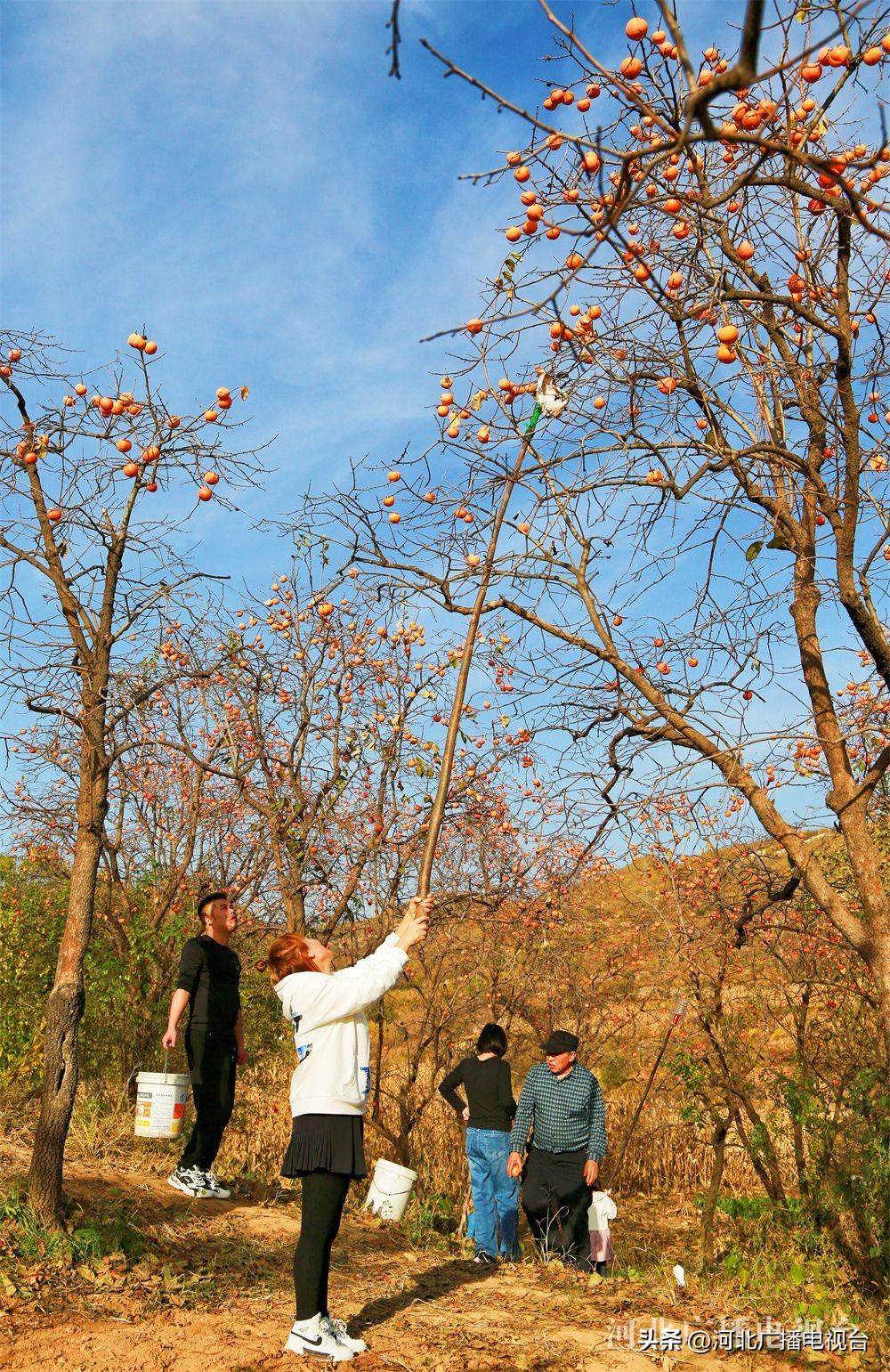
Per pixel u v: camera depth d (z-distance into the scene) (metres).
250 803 7.61
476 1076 6.69
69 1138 6.98
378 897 8.11
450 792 7.75
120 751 5.25
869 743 6.54
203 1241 5.39
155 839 9.45
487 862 8.05
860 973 6.50
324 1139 3.94
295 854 7.81
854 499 4.55
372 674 7.86
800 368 4.71
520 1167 6.36
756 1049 7.18
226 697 8.03
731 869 5.64
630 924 7.27
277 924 8.94
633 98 3.40
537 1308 4.87
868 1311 5.31
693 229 4.93
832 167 3.01
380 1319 4.55
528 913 7.61
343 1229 6.48
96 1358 3.73
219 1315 4.31
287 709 7.73
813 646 5.02
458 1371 3.91
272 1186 6.85
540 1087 6.37
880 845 6.65
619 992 8.34
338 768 7.80
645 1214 8.57
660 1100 9.30
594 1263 6.18
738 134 2.88
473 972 8.05
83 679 5.36
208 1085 6.37
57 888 9.36
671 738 5.28
